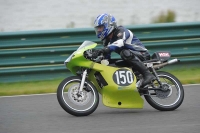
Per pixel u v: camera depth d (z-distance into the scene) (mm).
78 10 79438
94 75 24438
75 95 23562
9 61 35125
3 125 22297
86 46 24188
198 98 28391
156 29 37219
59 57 35906
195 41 37688
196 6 76938
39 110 25984
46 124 22234
